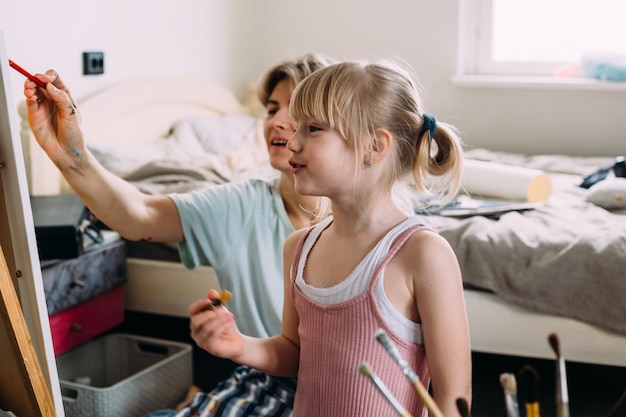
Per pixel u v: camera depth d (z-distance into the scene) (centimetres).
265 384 148
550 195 268
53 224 216
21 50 257
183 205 146
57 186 255
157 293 256
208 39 370
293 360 122
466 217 246
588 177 292
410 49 398
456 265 107
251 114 375
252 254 150
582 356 215
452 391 104
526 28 392
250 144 325
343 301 107
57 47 273
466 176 282
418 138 114
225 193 151
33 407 112
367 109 108
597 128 376
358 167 109
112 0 301
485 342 223
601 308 211
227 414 142
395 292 106
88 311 233
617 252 212
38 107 127
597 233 221
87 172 134
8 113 109
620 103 371
